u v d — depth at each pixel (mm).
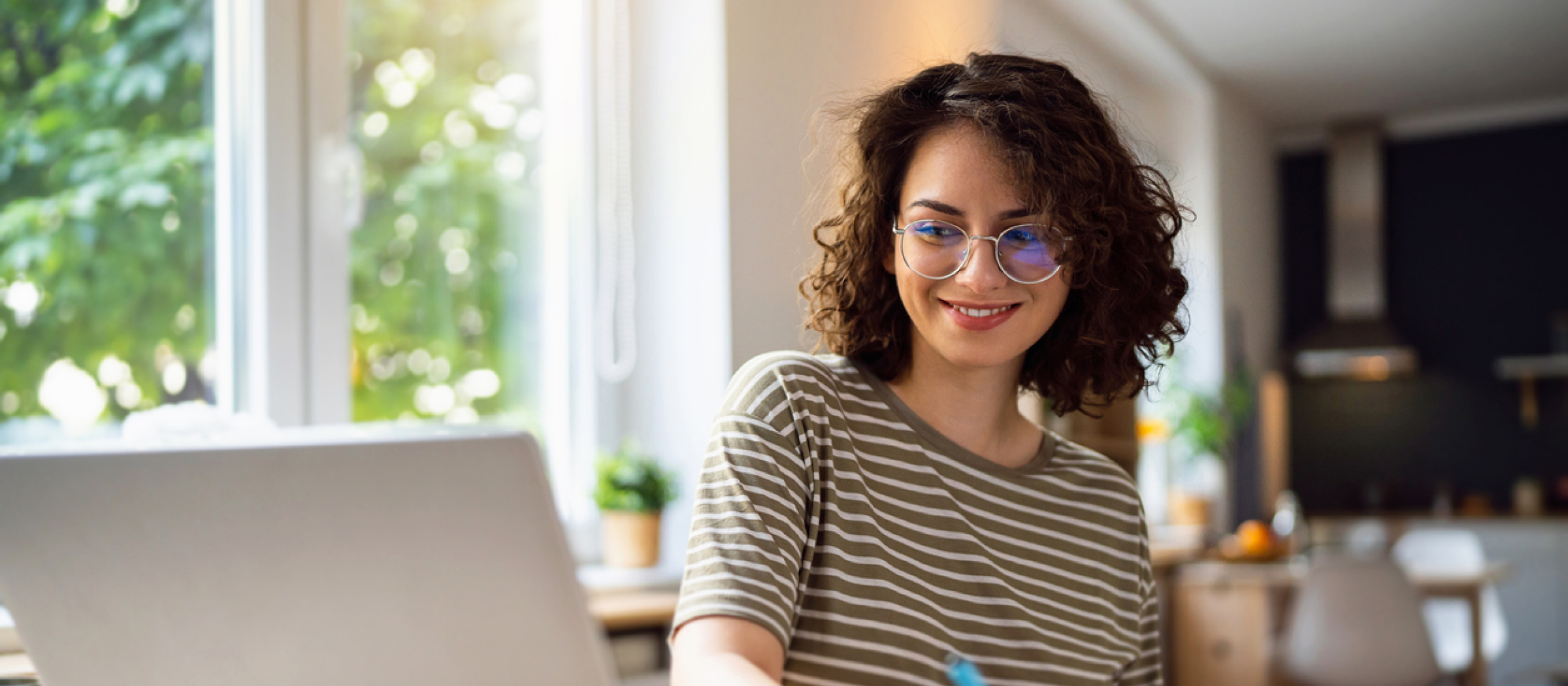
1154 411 5035
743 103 2746
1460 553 4844
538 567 871
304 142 2371
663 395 2865
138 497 853
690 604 826
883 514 958
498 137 2830
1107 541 1065
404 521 851
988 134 932
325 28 2408
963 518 985
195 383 2199
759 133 2779
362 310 2518
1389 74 5547
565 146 2971
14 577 888
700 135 2760
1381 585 3922
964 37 3400
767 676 753
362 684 883
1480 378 6211
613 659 2496
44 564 879
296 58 2352
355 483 845
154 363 2141
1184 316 1086
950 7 3350
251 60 2291
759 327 2766
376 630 872
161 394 2148
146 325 2131
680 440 2844
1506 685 5461
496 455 847
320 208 2387
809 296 1107
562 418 2918
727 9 2723
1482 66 5434
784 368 958
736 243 2717
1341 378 6516
